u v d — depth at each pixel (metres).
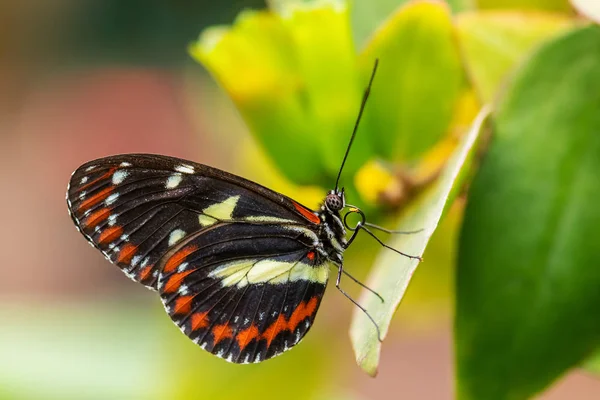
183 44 0.85
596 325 0.36
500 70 0.37
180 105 0.79
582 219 0.36
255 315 0.40
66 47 0.92
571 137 0.36
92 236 0.39
